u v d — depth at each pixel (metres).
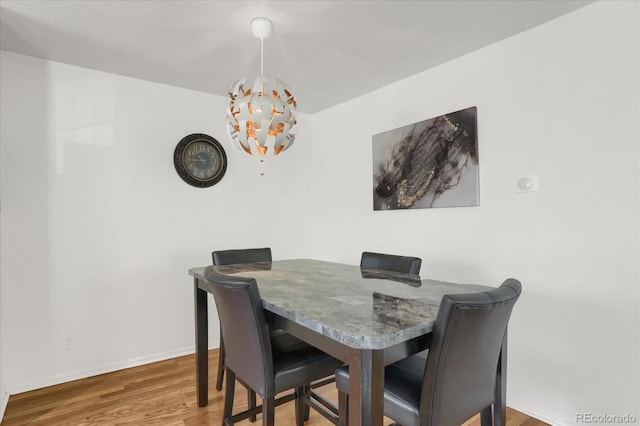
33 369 2.41
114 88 2.76
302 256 3.84
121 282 2.76
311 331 1.23
